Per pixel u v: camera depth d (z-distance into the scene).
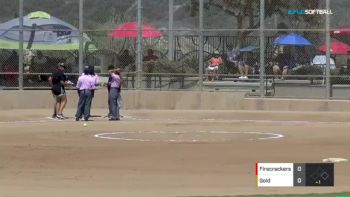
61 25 110.00
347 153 59.38
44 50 109.25
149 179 47.19
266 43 104.81
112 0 109.75
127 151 61.41
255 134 75.50
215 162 55.09
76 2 110.38
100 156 58.59
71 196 38.91
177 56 107.81
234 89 105.94
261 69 104.44
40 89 109.00
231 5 106.56
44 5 111.19
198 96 105.81
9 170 51.62
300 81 103.81
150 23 109.69
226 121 91.50
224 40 105.94
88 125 85.19
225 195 38.31
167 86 107.94
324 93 102.81
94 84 91.94
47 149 62.59
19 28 108.25
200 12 106.50
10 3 109.94
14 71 108.75
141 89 108.19
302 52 103.75
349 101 100.56
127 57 108.62
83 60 108.75
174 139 70.50
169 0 108.94
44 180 46.88
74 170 51.62
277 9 105.00
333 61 103.12
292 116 96.19
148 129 81.19
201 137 72.44
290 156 57.53
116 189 42.41
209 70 106.62
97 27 109.56
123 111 103.25
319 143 66.69
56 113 94.75
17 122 89.56
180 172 50.56
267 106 103.12
